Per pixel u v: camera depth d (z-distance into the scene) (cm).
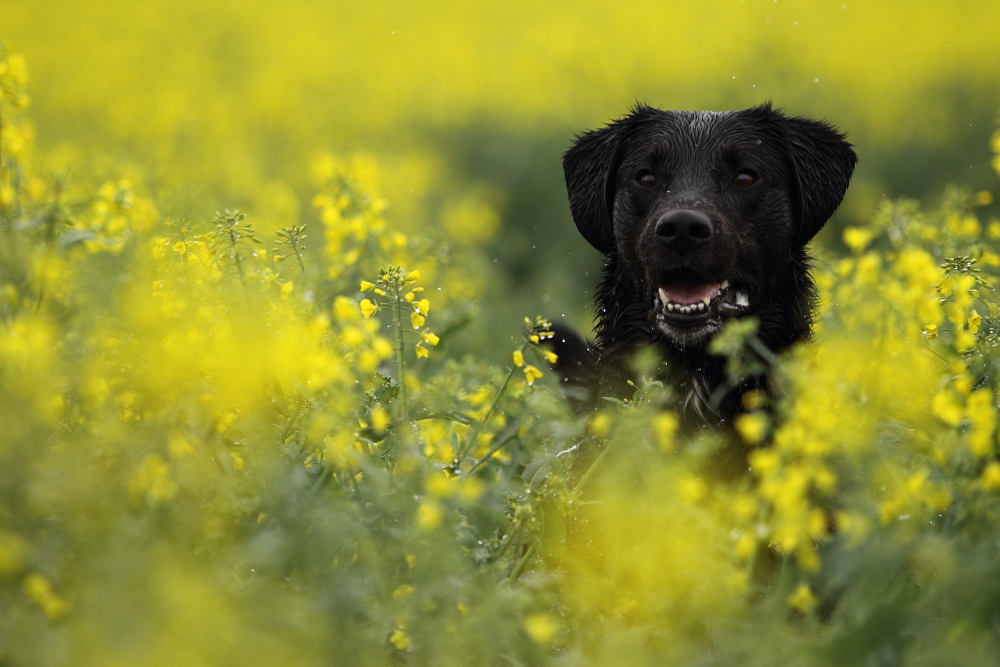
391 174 2036
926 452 472
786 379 538
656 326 765
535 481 548
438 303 996
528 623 403
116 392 466
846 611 417
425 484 432
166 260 516
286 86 3150
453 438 536
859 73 3150
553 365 852
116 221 658
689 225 720
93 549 367
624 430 443
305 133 2709
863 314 474
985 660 371
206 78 3334
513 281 1714
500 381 587
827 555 434
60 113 2506
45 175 734
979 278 594
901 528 407
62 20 4244
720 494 466
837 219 1969
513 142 2491
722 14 4612
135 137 2178
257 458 448
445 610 405
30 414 397
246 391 452
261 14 4966
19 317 495
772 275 795
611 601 451
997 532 417
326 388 457
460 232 1778
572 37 4206
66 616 379
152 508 412
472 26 4747
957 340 530
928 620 404
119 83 3003
